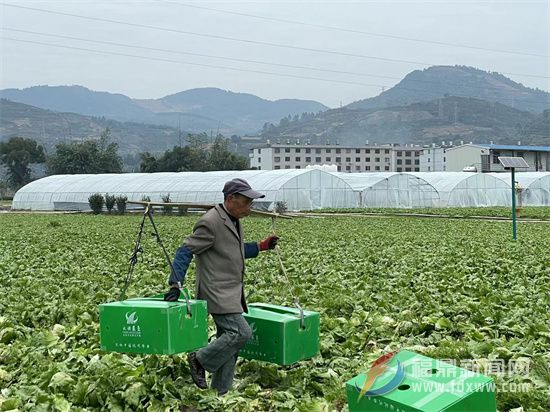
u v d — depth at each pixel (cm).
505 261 1892
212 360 776
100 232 3503
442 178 7081
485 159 11838
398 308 1227
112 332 756
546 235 3075
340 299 1255
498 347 912
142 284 1553
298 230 3519
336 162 17288
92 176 7644
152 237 3045
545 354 878
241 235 796
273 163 16900
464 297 1322
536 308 1191
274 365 876
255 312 841
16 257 2223
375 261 2005
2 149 12938
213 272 777
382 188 6531
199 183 6488
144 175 7262
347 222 4331
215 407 748
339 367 884
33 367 862
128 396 740
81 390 750
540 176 7188
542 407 716
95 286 1521
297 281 1562
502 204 7000
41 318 1181
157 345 733
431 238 2873
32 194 7431
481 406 573
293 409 736
